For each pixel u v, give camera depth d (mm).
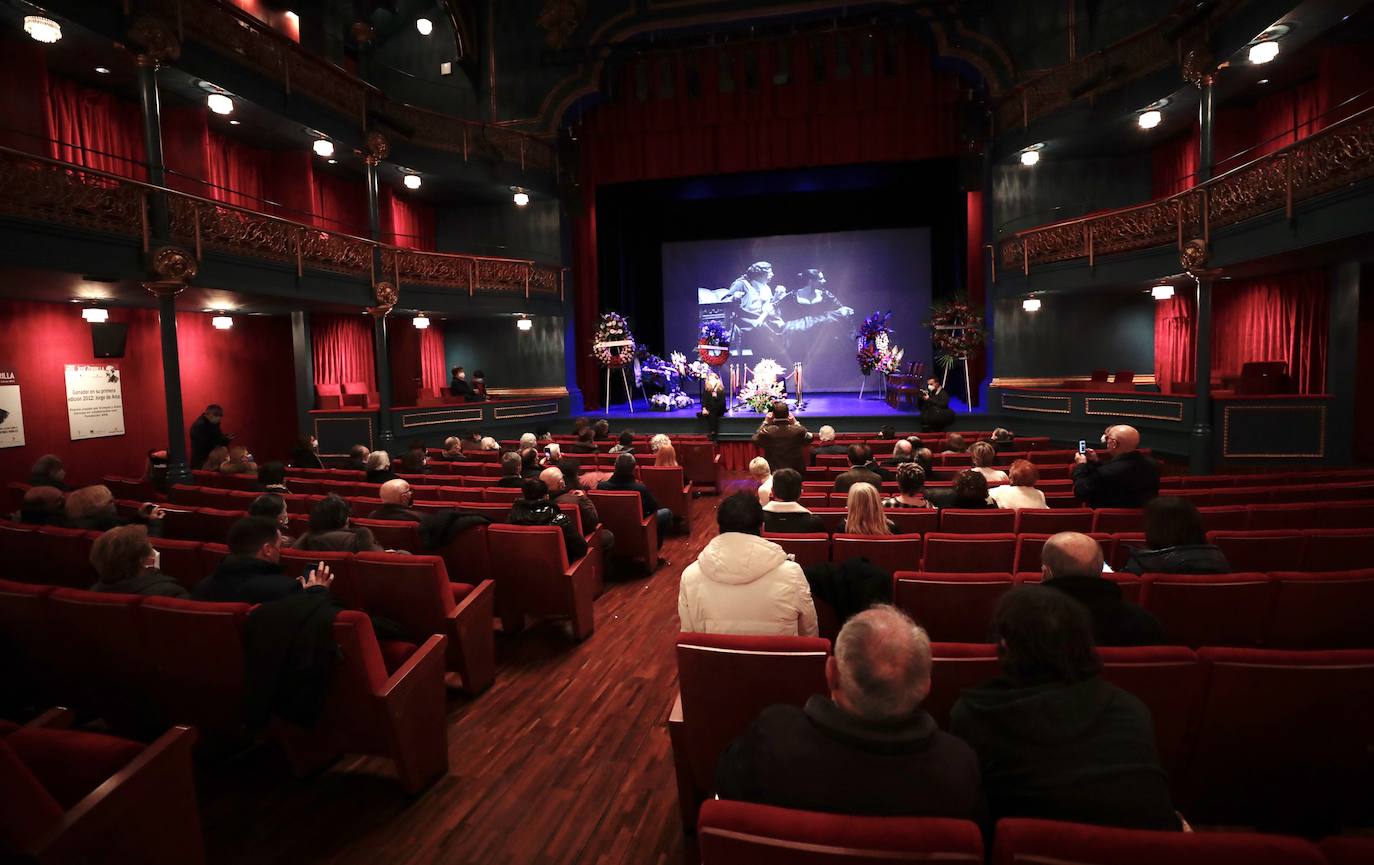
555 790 3404
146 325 11922
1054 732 1670
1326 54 9562
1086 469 5430
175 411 8750
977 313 14914
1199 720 2518
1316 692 2418
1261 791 2678
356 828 3123
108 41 8438
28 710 3871
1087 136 13055
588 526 6195
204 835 3078
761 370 15445
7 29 8211
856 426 14711
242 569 3508
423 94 16125
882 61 15172
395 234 14211
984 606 3451
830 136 15719
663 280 19141
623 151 16734
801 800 1595
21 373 10039
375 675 3146
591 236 17172
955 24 14336
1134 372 14766
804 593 3021
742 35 15508
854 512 4309
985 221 14914
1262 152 11547
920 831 1408
